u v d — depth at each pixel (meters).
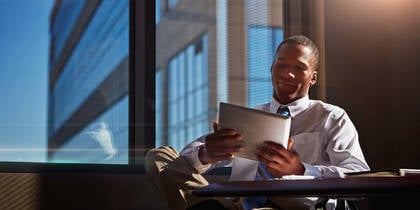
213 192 1.58
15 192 2.87
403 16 3.91
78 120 3.18
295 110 2.44
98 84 3.25
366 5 3.83
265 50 3.62
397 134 3.83
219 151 1.96
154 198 3.10
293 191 1.47
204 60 3.49
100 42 3.27
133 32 3.34
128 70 3.32
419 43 3.93
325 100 3.66
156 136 3.33
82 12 3.25
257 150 1.91
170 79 3.40
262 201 2.14
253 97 3.56
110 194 3.05
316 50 2.49
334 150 2.36
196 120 3.44
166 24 3.41
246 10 3.60
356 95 3.75
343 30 3.77
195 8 3.48
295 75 2.41
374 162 3.77
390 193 1.37
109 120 3.25
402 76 3.87
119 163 3.20
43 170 2.98
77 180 3.00
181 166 2.16
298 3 3.71
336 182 1.48
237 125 1.91
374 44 3.83
